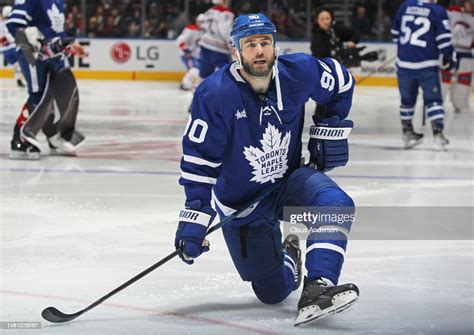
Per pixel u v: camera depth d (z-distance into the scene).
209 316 4.29
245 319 4.25
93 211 6.87
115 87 21.09
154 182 8.26
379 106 17.48
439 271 5.20
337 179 8.52
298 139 4.23
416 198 7.57
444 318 4.27
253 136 4.01
